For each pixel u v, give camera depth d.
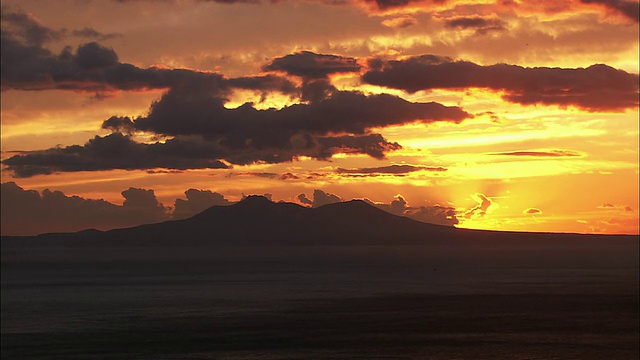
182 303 104.44
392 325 78.50
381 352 62.12
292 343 66.50
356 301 106.38
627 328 76.06
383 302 104.50
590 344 66.25
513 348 64.12
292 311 92.62
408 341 67.56
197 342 67.25
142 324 79.88
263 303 103.81
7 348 64.56
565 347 64.69
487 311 92.06
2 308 98.75
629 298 109.19
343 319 84.00
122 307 98.81
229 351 62.66
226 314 89.44
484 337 70.12
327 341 67.69
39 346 65.50
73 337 70.56
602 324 79.25
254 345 65.56
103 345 65.88
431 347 64.44
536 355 60.91
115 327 77.56
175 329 75.62
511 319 83.56
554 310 93.06
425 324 79.38
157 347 64.62
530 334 71.94
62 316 88.12
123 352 62.34
